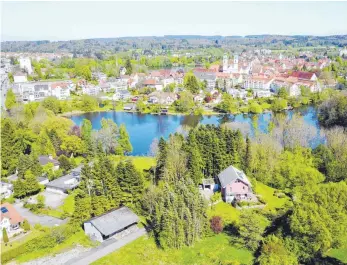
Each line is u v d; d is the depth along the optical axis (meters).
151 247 67.69
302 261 61.34
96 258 64.94
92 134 120.56
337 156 96.81
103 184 79.12
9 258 64.94
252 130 134.62
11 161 103.69
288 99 190.25
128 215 75.38
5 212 74.75
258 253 64.25
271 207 81.00
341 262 61.62
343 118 142.38
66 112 191.38
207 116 180.00
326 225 60.34
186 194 70.81
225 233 71.44
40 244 67.69
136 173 81.19
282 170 92.50
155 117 181.88
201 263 62.56
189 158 91.56
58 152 117.69
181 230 66.69
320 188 65.25
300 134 112.69
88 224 72.12
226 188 83.81
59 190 92.94
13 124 119.62
